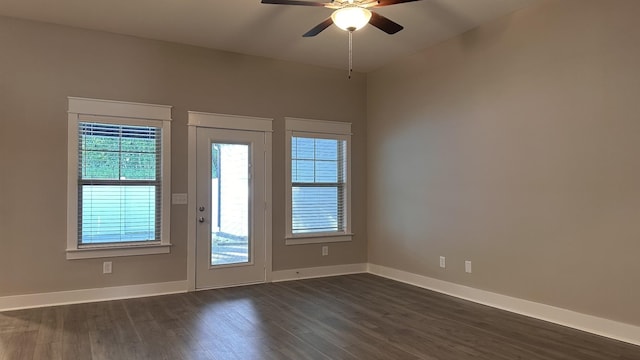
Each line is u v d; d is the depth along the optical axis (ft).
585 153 11.79
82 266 14.71
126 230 15.42
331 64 19.15
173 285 16.12
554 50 12.57
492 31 14.39
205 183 16.80
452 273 15.89
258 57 17.97
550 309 12.61
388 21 10.69
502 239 14.05
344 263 19.84
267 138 18.12
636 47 10.79
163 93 16.08
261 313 13.42
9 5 13.06
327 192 19.66
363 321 12.62
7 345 10.65
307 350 10.35
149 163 15.84
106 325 12.18
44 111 14.30
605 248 11.34
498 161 14.19
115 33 15.31
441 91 16.42
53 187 14.37
